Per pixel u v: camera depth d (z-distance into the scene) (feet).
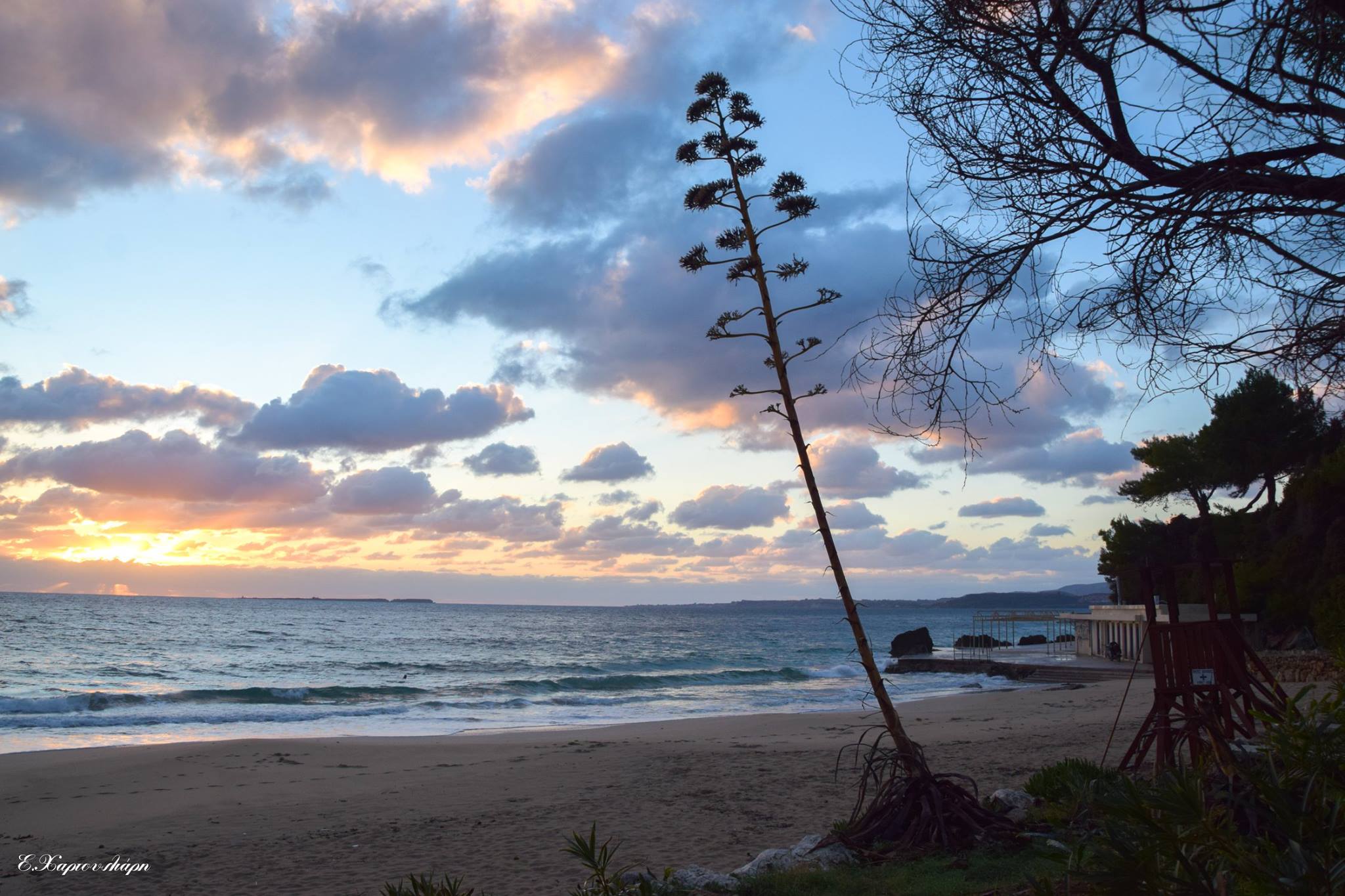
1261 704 21.93
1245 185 10.33
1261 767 10.30
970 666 161.89
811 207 24.54
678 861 27.68
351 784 47.47
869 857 21.45
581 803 39.09
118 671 145.48
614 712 100.37
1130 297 11.43
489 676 155.43
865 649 24.40
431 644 254.06
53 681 129.59
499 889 25.82
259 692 108.27
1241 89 10.48
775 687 139.54
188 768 52.60
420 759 56.90
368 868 29.04
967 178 11.50
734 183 25.05
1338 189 9.92
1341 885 7.10
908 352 12.25
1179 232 10.89
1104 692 106.83
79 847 33.17
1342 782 9.11
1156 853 8.04
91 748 60.18
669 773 47.21
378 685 132.98
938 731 67.21
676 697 120.26
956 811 22.16
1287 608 122.62
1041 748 48.29
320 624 367.86
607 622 594.65
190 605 632.38
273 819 38.17
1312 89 10.16
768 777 44.32
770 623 653.71
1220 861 8.09
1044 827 20.59
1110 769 22.50
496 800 41.16
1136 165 10.88
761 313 24.86
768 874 19.88
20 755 56.85
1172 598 23.03
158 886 27.84
